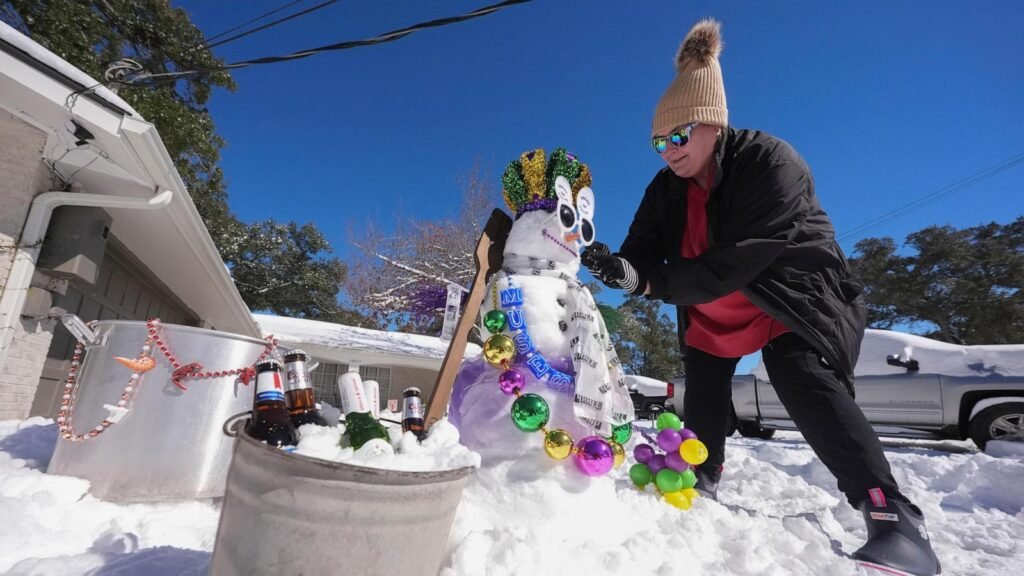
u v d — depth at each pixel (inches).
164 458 75.8
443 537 42.2
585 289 79.1
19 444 106.6
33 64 146.7
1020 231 1091.3
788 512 110.1
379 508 36.2
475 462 45.7
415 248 774.5
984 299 1026.1
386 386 610.9
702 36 90.8
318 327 605.3
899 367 251.0
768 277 83.7
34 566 48.3
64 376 206.7
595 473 65.3
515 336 73.6
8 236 165.0
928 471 158.4
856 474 77.6
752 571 60.9
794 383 83.8
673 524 71.1
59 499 69.6
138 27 470.6
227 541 36.9
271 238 1131.9
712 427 107.2
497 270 86.4
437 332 807.1
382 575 36.5
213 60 535.2
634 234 112.6
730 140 91.2
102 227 198.8
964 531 102.3
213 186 615.2
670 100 90.8
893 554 70.2
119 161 177.9
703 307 101.7
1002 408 218.5
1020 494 126.0
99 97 152.8
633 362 1493.6
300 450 40.9
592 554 55.6
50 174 181.6
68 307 202.5
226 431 40.6
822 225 88.4
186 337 80.4
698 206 100.2
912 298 1092.5
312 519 34.9
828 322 81.4
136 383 77.6
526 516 61.3
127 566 49.3
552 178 85.7
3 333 160.7
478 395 73.3
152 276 312.0
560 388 72.2
